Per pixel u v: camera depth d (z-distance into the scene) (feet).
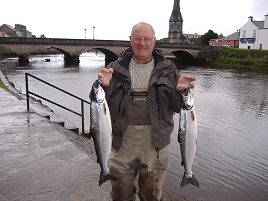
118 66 9.86
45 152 19.16
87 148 25.48
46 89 81.00
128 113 10.02
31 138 21.89
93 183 15.12
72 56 164.45
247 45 215.31
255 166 32.91
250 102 70.49
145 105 9.98
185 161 9.76
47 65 157.99
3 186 14.67
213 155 35.60
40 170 16.48
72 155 18.80
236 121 52.65
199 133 44.52
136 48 9.60
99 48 171.63
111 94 9.96
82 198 13.73
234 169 31.78
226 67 167.73
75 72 128.06
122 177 10.64
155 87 9.81
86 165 17.33
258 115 57.82
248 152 37.29
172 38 329.52
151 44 9.62
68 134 26.50
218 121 52.29
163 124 10.11
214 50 196.75
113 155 10.56
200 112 59.00
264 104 68.44
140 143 10.27
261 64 164.04
